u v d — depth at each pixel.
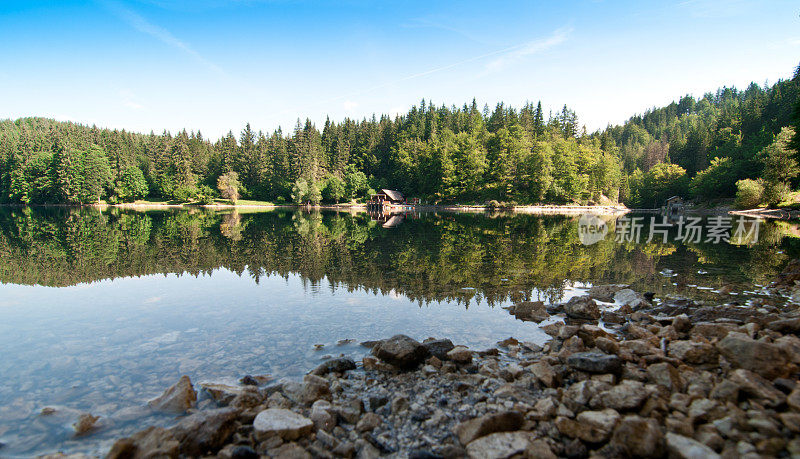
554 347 7.23
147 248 20.80
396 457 4.15
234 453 4.13
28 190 82.62
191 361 6.82
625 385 4.99
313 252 19.56
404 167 104.25
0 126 138.38
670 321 8.32
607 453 4.04
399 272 14.53
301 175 102.25
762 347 5.23
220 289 12.02
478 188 87.56
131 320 9.04
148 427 4.76
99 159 86.69
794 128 30.62
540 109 119.75
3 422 4.95
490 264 16.19
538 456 3.92
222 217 50.44
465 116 130.12
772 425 3.96
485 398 5.38
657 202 98.88
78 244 22.12
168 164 97.19
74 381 6.06
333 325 8.73
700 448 3.67
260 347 7.47
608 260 17.23
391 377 6.17
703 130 111.31
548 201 89.06
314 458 4.18
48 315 9.37
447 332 8.31
